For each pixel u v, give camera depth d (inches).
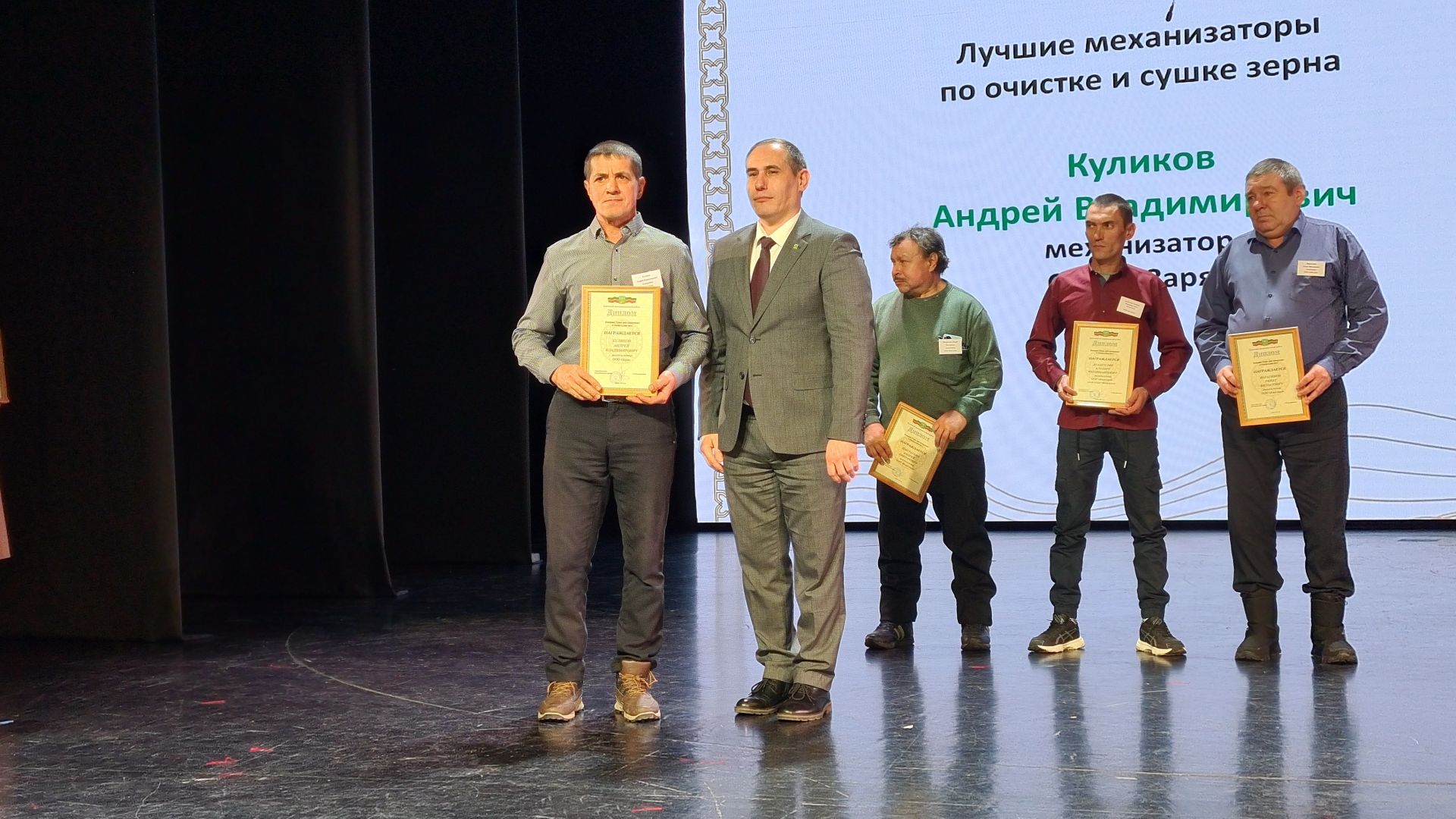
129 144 168.7
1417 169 257.4
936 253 156.6
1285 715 118.2
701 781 100.0
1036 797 94.8
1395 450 260.7
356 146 212.4
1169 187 272.2
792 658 124.8
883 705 125.5
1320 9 262.4
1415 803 92.0
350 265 212.7
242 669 151.0
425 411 261.3
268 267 215.3
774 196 117.4
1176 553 238.8
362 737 116.0
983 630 154.3
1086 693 129.3
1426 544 240.1
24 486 173.2
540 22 312.8
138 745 114.7
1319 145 263.3
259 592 215.0
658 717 119.9
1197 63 270.2
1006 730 115.2
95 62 168.7
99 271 170.6
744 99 291.7
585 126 312.8
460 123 259.4
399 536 261.9
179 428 217.8
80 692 138.9
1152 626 149.8
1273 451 145.2
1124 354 149.9
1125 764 103.3
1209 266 270.4
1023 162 279.0
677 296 122.6
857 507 291.7
